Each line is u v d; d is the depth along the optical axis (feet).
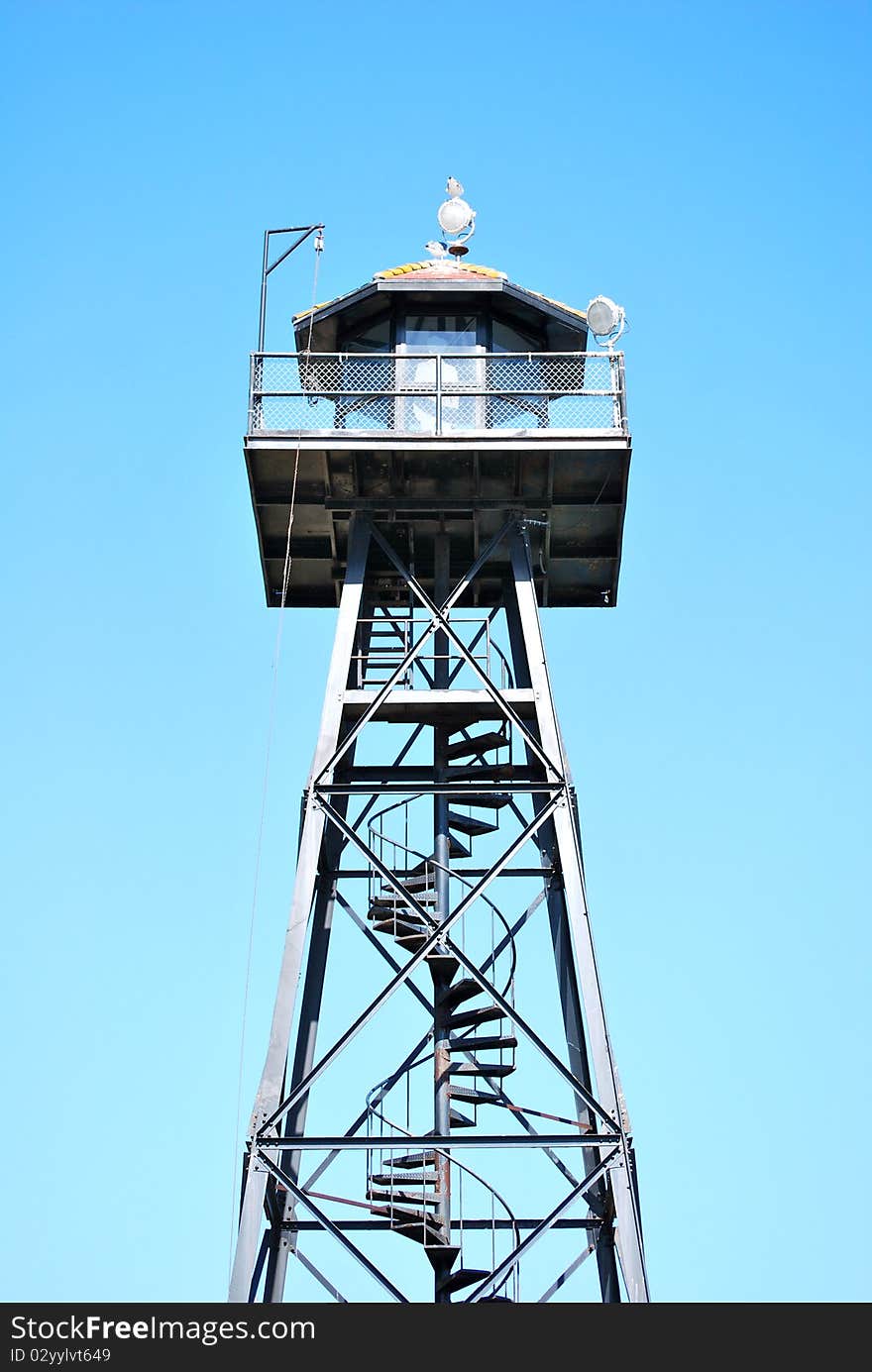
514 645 113.29
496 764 105.60
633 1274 85.92
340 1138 89.61
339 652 103.65
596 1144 89.61
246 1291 85.20
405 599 115.65
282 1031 92.02
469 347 110.63
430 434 104.88
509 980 101.50
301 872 96.17
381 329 112.27
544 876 105.29
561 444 104.47
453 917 94.43
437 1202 95.71
